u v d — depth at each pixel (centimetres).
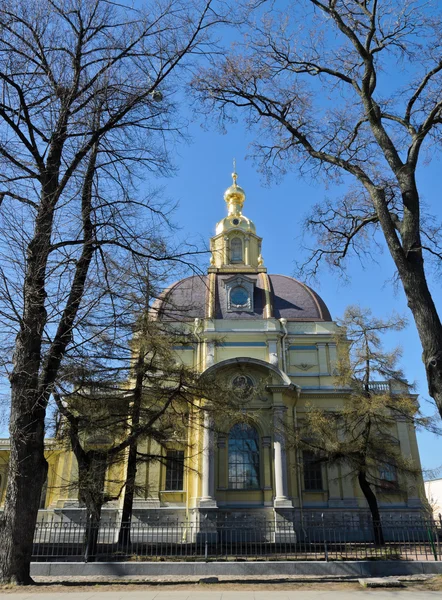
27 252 1411
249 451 3331
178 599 1206
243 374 3416
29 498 1342
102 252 1475
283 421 3022
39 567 1580
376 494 3350
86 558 1631
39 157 1515
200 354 3622
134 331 2125
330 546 2359
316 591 1312
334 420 2880
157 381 2459
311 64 1795
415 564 1591
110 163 1517
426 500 3341
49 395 1416
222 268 4159
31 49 1459
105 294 1458
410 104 1661
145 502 3219
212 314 3734
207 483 3114
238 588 1371
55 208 1400
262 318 3788
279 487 3097
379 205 1540
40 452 1387
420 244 1443
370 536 3048
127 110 1496
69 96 1461
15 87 1402
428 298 1387
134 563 1595
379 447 2802
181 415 2430
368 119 1647
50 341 1466
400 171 1537
